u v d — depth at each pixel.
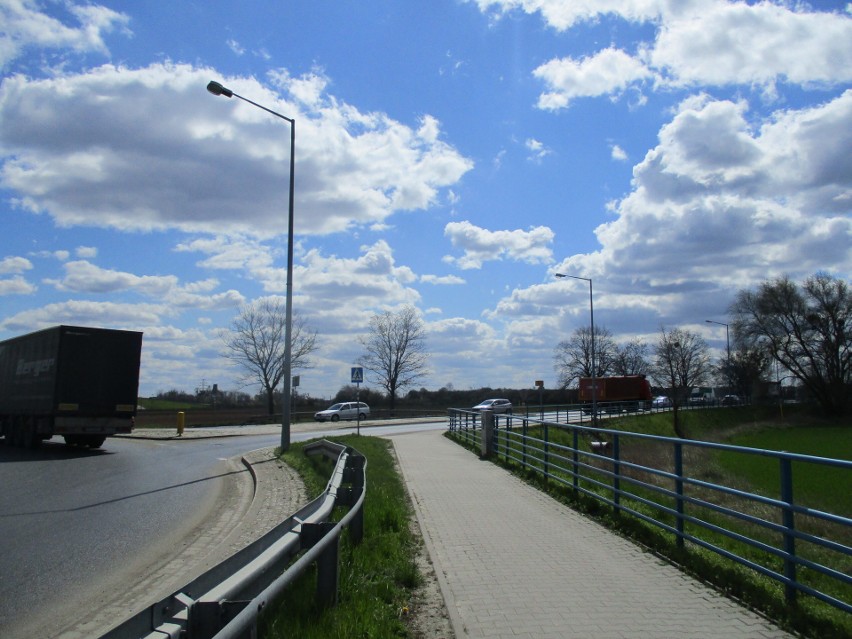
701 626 5.22
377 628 4.85
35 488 14.30
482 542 8.15
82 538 9.31
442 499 11.50
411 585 6.33
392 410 64.88
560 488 12.03
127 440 31.03
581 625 5.23
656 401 71.31
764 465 16.92
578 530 8.88
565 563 7.15
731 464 17.30
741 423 68.06
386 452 20.52
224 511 11.59
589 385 65.44
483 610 5.59
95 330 22.98
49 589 6.83
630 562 7.19
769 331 73.56
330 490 7.36
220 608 3.43
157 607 3.22
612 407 57.19
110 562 7.97
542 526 9.14
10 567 7.73
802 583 5.91
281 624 4.50
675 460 7.82
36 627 5.71
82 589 6.84
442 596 6.00
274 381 67.25
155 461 20.34
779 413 74.81
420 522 9.40
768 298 73.38
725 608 5.66
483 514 10.05
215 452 23.78
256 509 10.99
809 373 72.44
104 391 22.97
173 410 61.22
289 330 21.42
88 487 14.50
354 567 6.35
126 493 13.62
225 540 8.64
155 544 8.97
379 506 9.61
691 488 13.35
